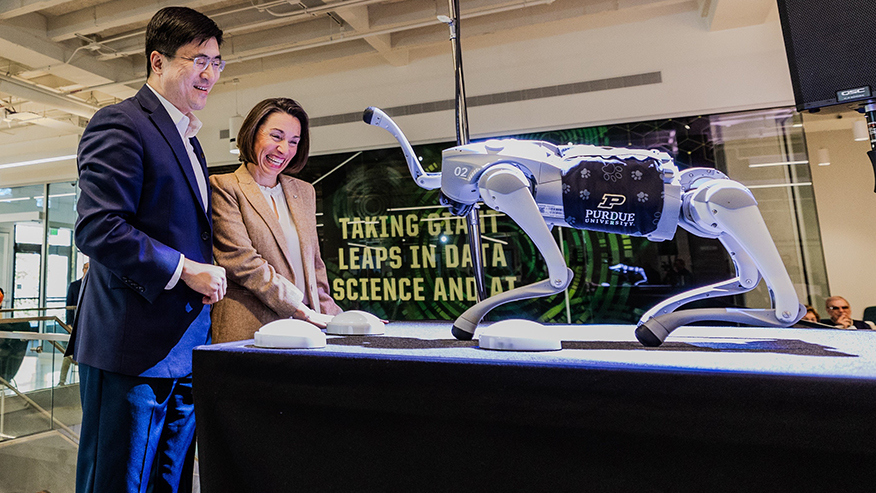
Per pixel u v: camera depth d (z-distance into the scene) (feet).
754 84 13.09
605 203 2.13
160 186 3.03
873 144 2.46
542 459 1.60
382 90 16.20
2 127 22.65
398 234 16.28
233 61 15.12
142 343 2.86
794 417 1.34
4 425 8.68
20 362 8.67
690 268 13.71
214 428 2.08
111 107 3.03
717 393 1.41
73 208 21.95
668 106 13.65
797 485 1.35
